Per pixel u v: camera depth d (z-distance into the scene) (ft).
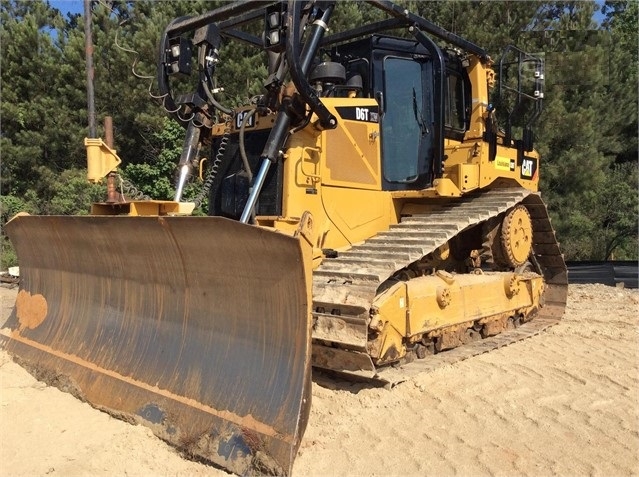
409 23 20.26
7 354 19.21
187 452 12.72
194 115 20.11
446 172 22.09
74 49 56.24
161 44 20.34
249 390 12.81
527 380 18.48
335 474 12.23
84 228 16.46
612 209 73.82
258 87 48.96
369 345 16.24
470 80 23.32
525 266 26.45
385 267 16.65
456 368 19.10
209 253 13.70
